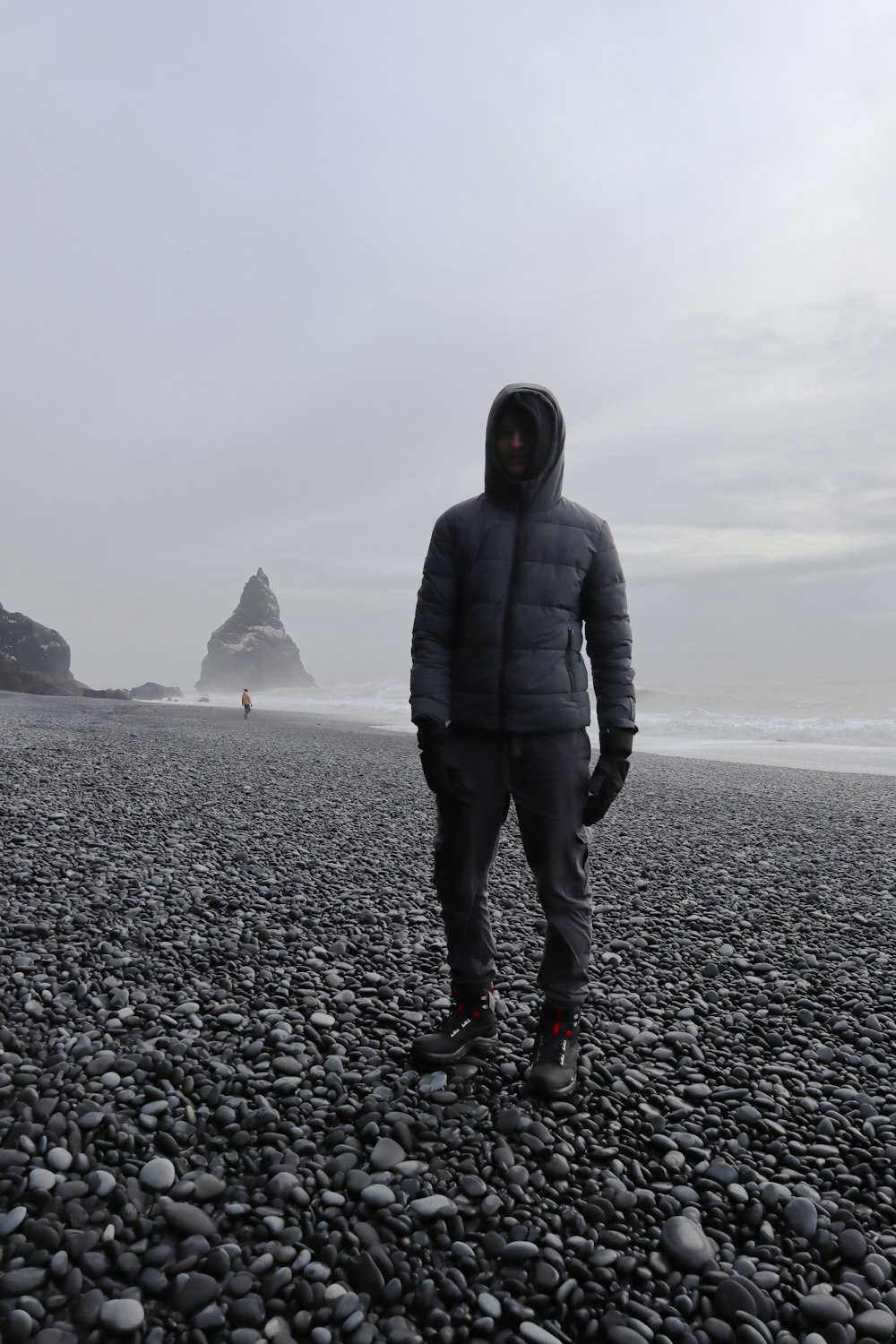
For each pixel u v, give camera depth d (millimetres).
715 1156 2566
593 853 7469
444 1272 2008
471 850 2994
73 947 4051
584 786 2959
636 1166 2455
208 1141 2520
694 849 7777
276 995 3688
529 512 2914
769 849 7926
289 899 5324
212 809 8875
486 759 2939
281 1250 2033
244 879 5789
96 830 7074
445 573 2998
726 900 5828
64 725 24641
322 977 3949
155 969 3898
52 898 4879
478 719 2887
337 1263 2023
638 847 7859
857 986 4152
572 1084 2869
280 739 23359
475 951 3074
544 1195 2322
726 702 62406
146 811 8414
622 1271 2047
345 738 25078
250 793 10562
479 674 2887
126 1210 2139
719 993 4004
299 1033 3289
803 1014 3717
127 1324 1771
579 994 2959
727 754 23281
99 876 5465
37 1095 2646
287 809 9258
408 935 4703
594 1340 1857
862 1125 2773
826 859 7430
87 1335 1763
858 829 9227
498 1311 1900
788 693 69438
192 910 4895
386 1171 2393
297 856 6664
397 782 12734
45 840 6488
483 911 3092
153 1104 2654
